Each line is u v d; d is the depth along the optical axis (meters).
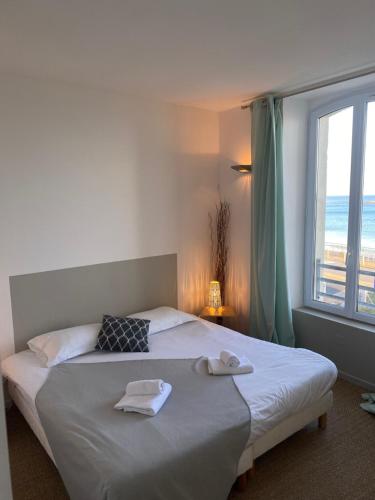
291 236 3.78
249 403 2.17
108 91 3.28
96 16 1.91
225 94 3.41
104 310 3.47
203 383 2.41
